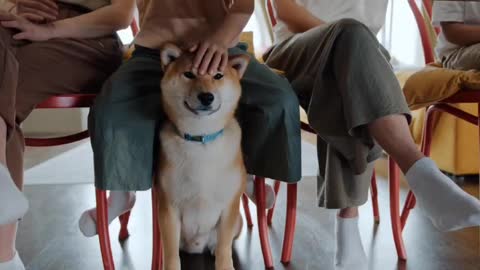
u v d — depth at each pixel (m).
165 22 1.29
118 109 1.14
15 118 1.09
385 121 1.09
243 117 1.28
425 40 1.77
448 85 1.30
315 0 1.69
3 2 1.36
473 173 2.46
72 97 1.24
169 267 1.19
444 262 1.44
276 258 1.48
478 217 0.95
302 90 1.29
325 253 1.51
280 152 1.22
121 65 1.29
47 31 1.22
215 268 1.32
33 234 1.70
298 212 1.92
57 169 2.82
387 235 1.67
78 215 1.92
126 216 1.63
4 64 1.01
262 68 1.27
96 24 1.32
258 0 2.54
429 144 1.58
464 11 1.52
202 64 1.09
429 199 1.01
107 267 1.23
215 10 1.30
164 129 1.17
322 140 1.31
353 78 1.11
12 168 1.06
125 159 1.16
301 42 1.36
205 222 1.24
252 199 1.54
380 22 1.73
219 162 1.15
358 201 1.28
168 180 1.16
